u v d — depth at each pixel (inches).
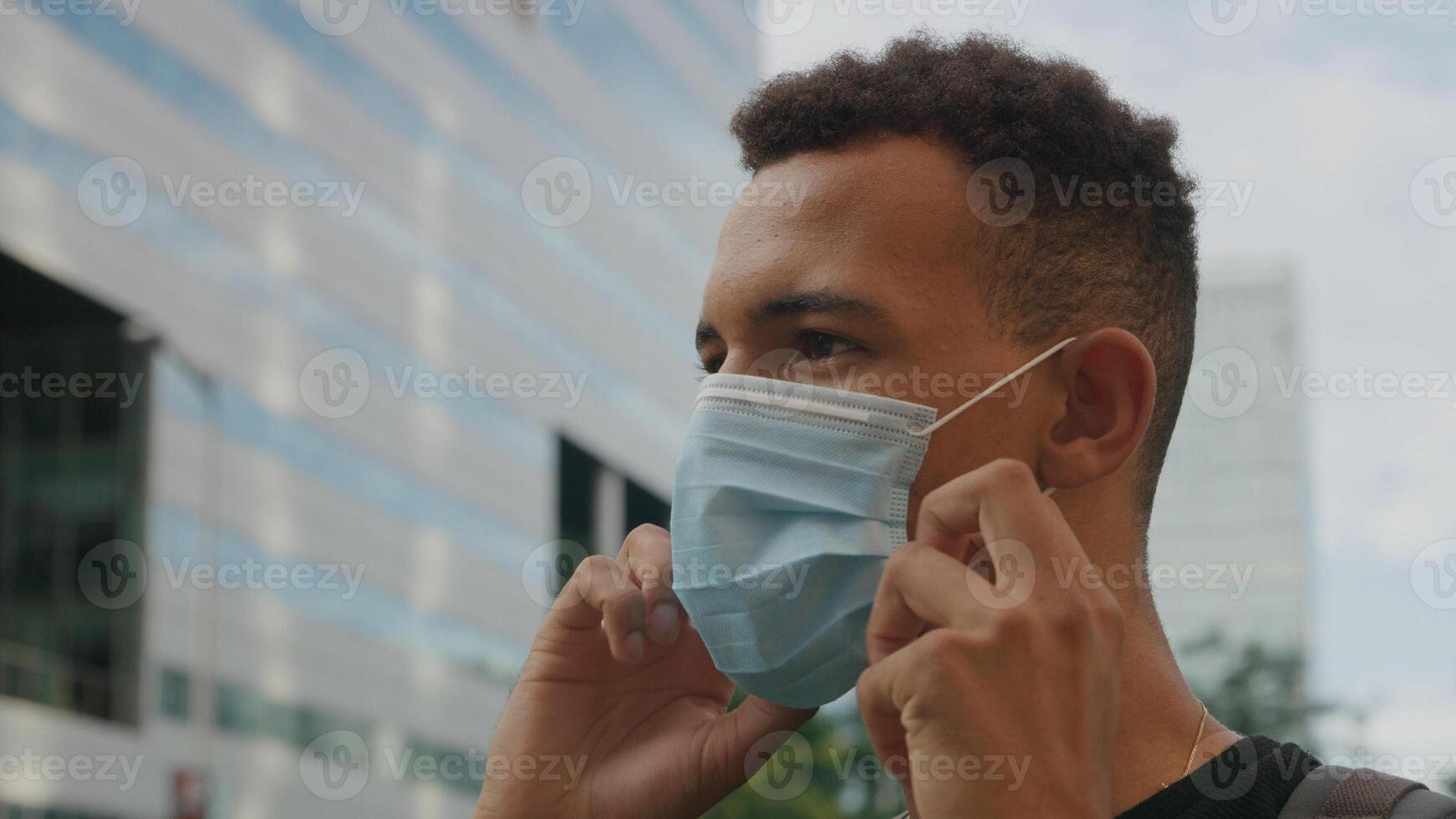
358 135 1196.5
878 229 58.1
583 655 73.8
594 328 1492.4
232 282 1067.3
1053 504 49.9
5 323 989.8
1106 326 59.9
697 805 70.1
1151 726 58.1
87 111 951.0
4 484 1002.7
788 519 59.9
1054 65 64.1
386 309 1213.7
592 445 1472.7
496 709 1322.6
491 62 1369.3
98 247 953.5
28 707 905.5
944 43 65.8
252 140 1089.4
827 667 60.4
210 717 1024.9
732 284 60.4
